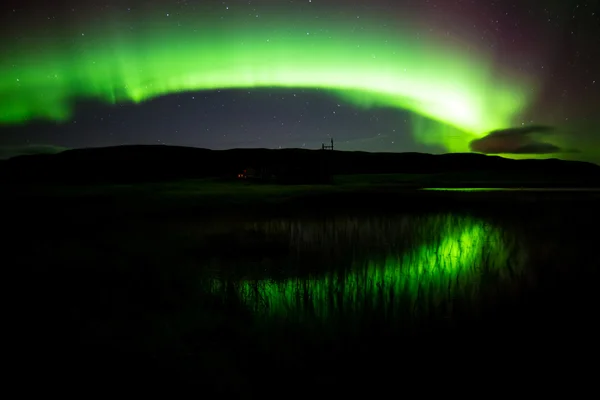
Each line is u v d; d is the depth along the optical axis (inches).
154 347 162.6
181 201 893.8
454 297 213.8
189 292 234.4
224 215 634.2
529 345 162.2
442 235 422.6
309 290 230.7
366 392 133.7
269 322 185.5
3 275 274.4
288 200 907.4
